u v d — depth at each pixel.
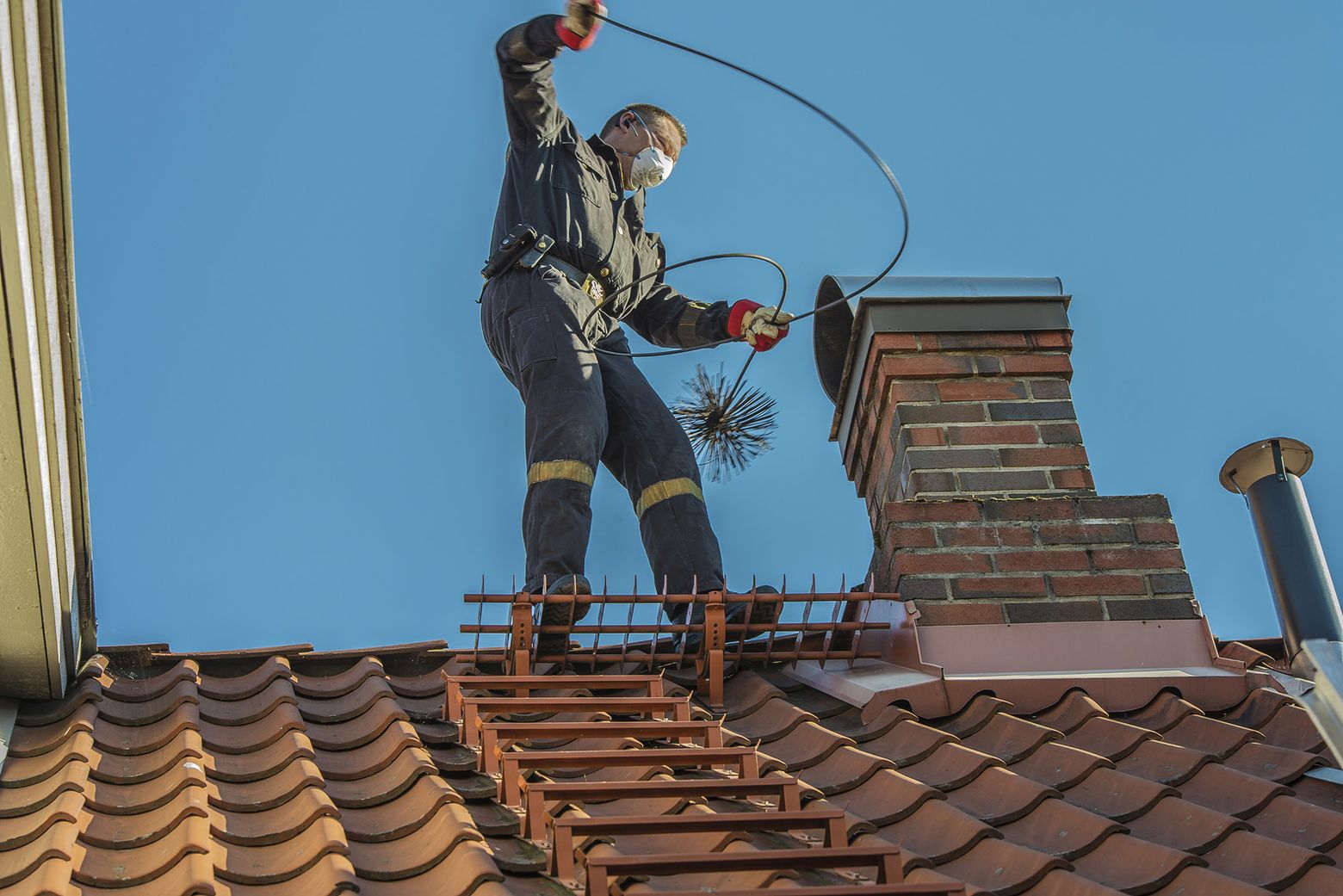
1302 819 5.44
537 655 7.04
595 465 7.56
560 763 5.29
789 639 7.34
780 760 6.07
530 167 8.26
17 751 5.69
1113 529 7.41
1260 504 4.97
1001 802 5.54
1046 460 7.68
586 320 8.02
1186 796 5.81
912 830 5.30
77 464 5.48
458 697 6.27
